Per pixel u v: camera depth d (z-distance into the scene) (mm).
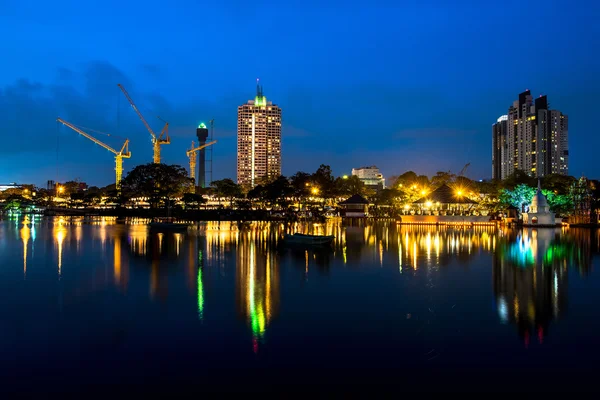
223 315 22062
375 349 17438
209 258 42562
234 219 132250
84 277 32094
